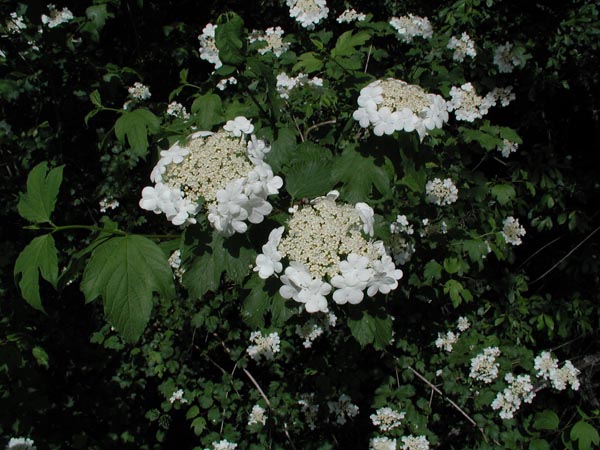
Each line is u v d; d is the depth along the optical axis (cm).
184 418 85
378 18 96
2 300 70
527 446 73
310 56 47
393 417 71
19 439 50
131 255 28
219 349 82
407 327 80
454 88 70
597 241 97
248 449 74
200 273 33
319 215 34
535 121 97
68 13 80
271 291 33
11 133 80
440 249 73
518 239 84
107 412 75
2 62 76
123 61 92
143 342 78
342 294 31
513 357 78
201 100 43
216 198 32
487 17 84
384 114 35
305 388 77
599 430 79
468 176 76
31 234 83
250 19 103
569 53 85
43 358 58
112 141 81
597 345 90
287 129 40
